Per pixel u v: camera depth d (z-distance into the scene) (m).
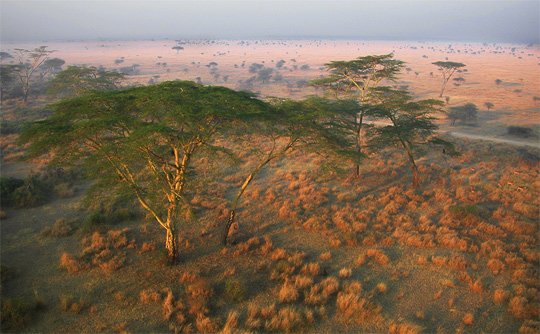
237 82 124.62
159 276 17.86
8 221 24.52
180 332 13.95
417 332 13.87
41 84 96.75
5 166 36.47
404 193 30.25
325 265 19.38
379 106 30.50
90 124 14.94
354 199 29.59
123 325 14.15
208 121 17.12
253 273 18.30
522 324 14.57
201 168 35.66
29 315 14.52
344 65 34.84
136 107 17.44
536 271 18.53
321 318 14.92
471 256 20.28
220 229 23.50
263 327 14.31
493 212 25.95
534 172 36.44
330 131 25.92
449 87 114.19
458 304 16.16
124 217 24.62
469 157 42.19
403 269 19.05
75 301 15.70
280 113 20.95
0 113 63.22
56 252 20.33
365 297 16.19
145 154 17.23
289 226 24.20
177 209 18.38
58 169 33.00
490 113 74.94
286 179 34.56
